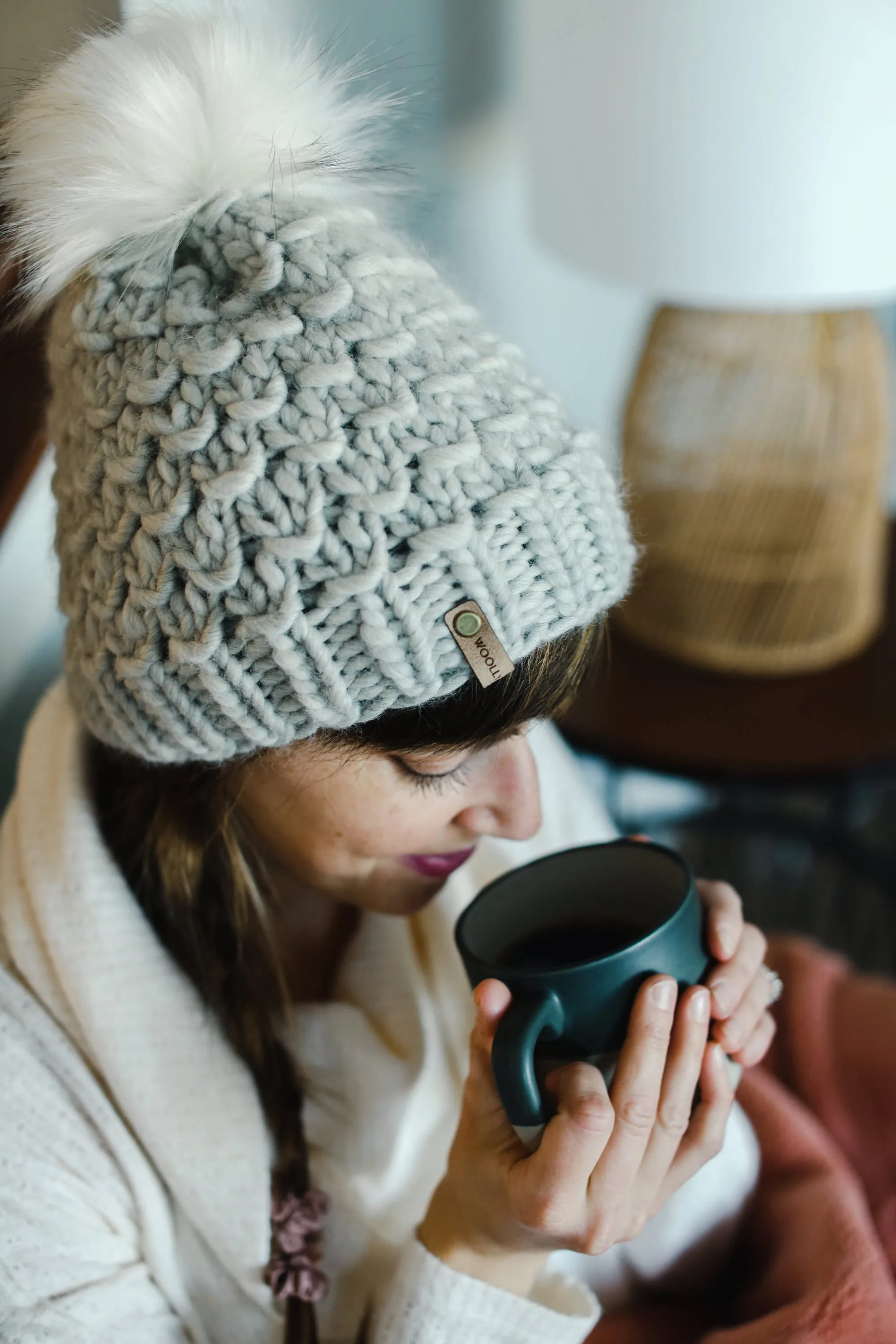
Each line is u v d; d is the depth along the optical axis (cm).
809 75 83
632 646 131
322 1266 67
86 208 49
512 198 125
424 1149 70
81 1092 61
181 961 65
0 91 58
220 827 62
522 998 49
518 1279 58
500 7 112
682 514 116
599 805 97
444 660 46
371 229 53
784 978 95
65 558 54
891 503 165
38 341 71
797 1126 78
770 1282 69
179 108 49
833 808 159
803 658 123
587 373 144
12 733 88
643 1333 69
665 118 88
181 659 47
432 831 56
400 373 46
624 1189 51
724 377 107
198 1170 60
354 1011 70
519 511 46
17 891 63
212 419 45
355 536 44
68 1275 57
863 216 89
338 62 66
